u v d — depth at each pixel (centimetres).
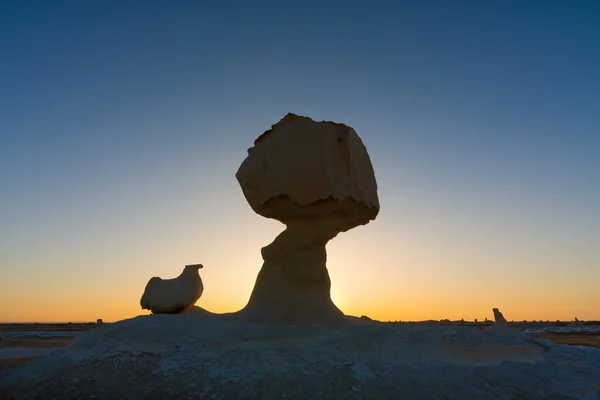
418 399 859
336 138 1320
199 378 892
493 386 945
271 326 1130
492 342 1121
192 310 1694
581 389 1005
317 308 1279
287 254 1338
